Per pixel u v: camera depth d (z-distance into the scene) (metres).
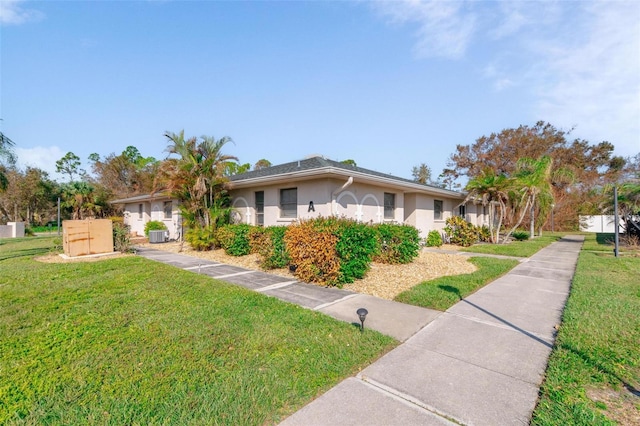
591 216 30.62
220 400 2.56
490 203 17.83
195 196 12.00
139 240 17.59
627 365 3.16
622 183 16.00
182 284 6.45
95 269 7.86
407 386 2.83
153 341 3.74
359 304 5.43
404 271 8.30
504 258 11.05
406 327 4.33
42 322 4.34
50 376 2.96
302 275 7.19
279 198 11.88
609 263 9.66
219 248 12.60
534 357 3.41
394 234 9.36
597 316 4.57
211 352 3.46
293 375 2.98
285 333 3.98
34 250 13.26
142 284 6.42
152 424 2.27
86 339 3.80
